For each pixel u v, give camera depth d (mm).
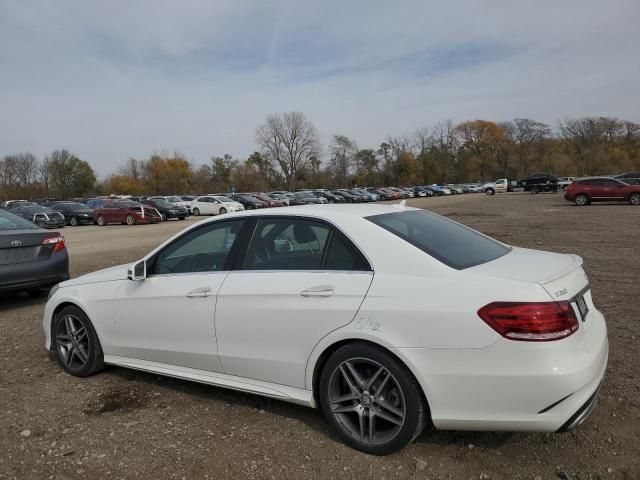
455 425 2975
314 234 3586
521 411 2811
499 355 2814
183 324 3979
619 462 3006
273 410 3889
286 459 3197
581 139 104688
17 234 7324
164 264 4273
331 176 115750
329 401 3338
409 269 3162
